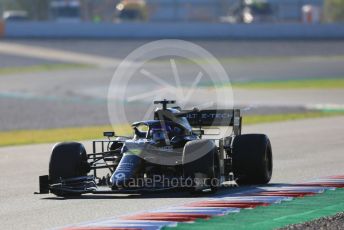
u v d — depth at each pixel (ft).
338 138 246.47
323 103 409.69
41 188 136.26
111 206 125.59
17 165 197.88
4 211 125.59
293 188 141.28
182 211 116.78
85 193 141.38
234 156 146.41
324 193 134.21
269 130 281.74
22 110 378.53
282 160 193.26
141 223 107.55
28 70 594.65
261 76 568.00
